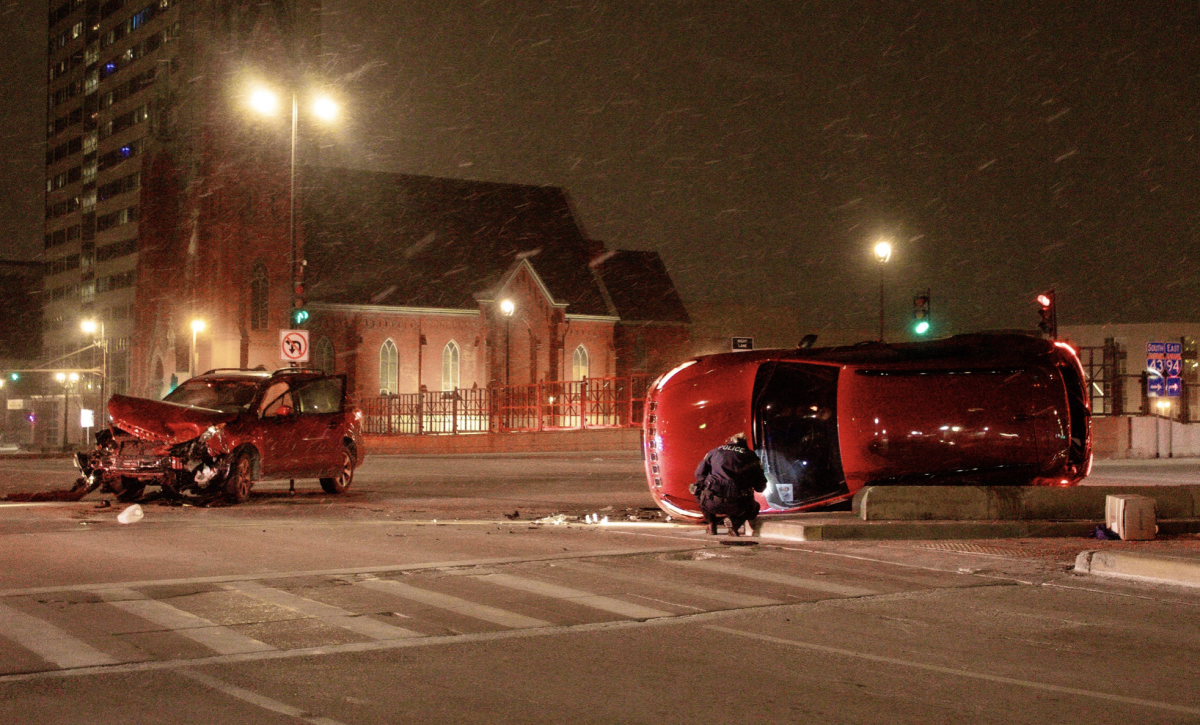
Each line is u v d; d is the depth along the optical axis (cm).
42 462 3925
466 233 8588
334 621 802
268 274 7556
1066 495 1383
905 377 1413
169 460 1694
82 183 11319
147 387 8231
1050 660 715
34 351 13400
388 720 559
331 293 7606
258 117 7569
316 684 629
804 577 1030
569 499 1986
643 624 814
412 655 705
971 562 1115
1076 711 593
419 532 1327
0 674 637
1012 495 1368
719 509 1319
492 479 2628
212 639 738
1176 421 3253
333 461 1986
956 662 707
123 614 809
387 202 8425
